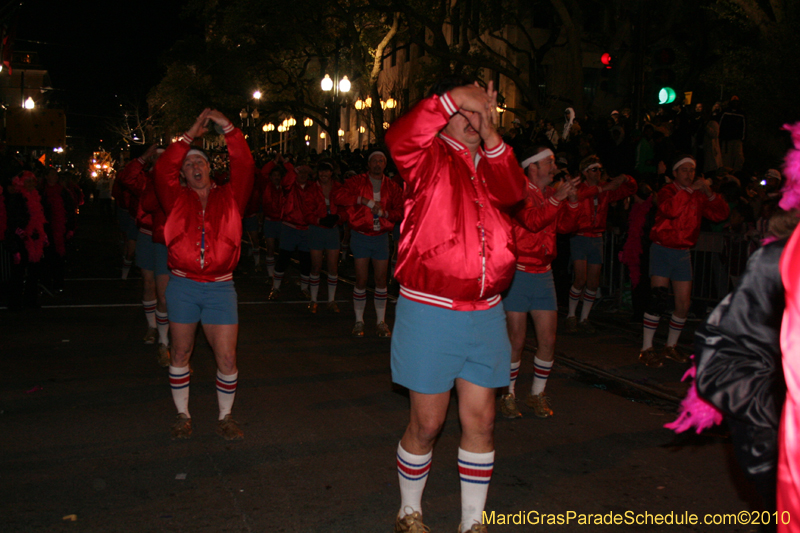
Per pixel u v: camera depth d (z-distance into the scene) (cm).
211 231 487
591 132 1402
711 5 1820
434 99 315
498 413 593
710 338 227
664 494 432
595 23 2709
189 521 387
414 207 332
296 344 856
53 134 3050
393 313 1080
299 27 3241
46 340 848
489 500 421
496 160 321
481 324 338
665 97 1264
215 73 3891
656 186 1080
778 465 196
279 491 429
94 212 3878
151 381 674
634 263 988
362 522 388
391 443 516
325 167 1045
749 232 942
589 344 867
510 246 338
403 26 3459
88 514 394
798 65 1441
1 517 388
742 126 1312
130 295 1217
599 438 532
